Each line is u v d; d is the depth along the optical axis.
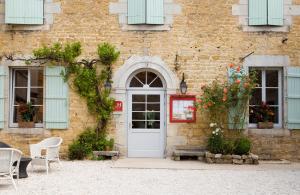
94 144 11.04
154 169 9.56
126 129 11.29
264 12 11.17
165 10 11.25
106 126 11.18
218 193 7.08
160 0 11.17
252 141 11.09
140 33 11.25
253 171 9.35
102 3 11.25
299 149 11.13
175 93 11.18
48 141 9.50
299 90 11.21
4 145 8.33
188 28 11.25
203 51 11.23
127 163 10.22
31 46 11.23
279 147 11.12
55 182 7.95
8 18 11.05
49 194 6.89
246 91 10.65
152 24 11.21
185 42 11.23
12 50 11.22
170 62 11.21
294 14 11.26
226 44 11.24
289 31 11.26
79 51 11.18
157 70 11.20
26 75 11.39
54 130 11.17
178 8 11.25
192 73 11.20
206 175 8.83
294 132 11.18
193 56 11.22
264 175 8.84
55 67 11.20
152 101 11.38
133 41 11.24
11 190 7.20
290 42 11.24
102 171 9.24
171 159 11.00
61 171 9.20
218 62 11.21
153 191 7.20
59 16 11.24
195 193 7.06
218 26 11.26
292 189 7.40
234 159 10.31
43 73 11.30
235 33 11.26
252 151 11.09
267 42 11.24
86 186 7.59
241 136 10.97
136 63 11.22
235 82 10.61
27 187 7.46
